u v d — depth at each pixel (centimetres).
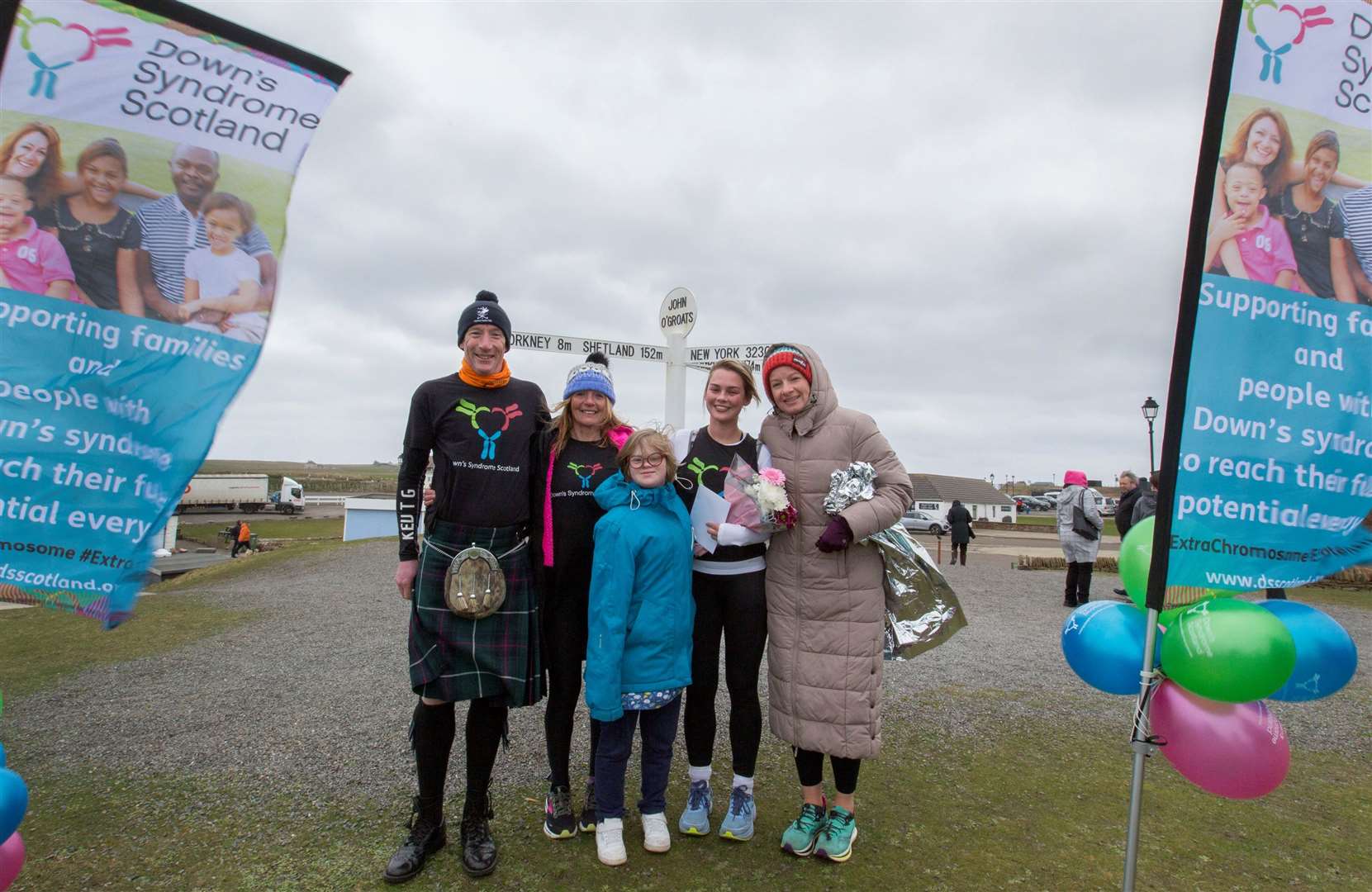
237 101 186
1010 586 1136
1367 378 198
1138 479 898
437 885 235
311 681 484
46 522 171
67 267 172
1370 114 198
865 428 266
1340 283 196
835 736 250
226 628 674
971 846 266
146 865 246
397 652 574
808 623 259
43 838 264
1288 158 193
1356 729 411
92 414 174
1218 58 189
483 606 242
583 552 268
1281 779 203
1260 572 195
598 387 271
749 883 238
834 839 252
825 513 258
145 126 178
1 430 168
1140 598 220
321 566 1226
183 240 181
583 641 272
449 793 307
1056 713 431
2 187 167
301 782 316
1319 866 257
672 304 831
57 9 170
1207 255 190
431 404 256
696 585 273
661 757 260
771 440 276
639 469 254
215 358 184
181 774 325
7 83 167
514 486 256
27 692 458
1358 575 1098
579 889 233
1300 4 193
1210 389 192
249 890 231
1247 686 188
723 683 511
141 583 179
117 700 440
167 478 180
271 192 189
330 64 195
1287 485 195
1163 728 209
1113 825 284
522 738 379
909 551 268
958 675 521
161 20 178
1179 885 242
